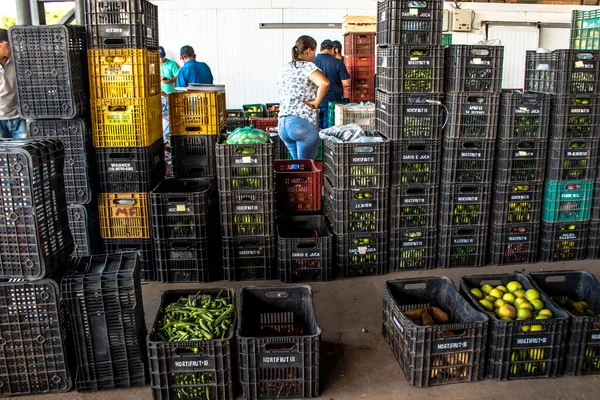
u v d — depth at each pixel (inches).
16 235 110.5
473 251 187.8
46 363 117.8
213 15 397.1
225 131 227.1
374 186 175.3
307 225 194.1
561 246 192.9
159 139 190.2
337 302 162.4
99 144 172.4
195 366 114.2
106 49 165.8
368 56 335.9
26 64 159.2
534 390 119.3
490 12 422.6
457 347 120.0
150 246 179.5
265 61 407.8
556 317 126.6
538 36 431.5
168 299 137.2
